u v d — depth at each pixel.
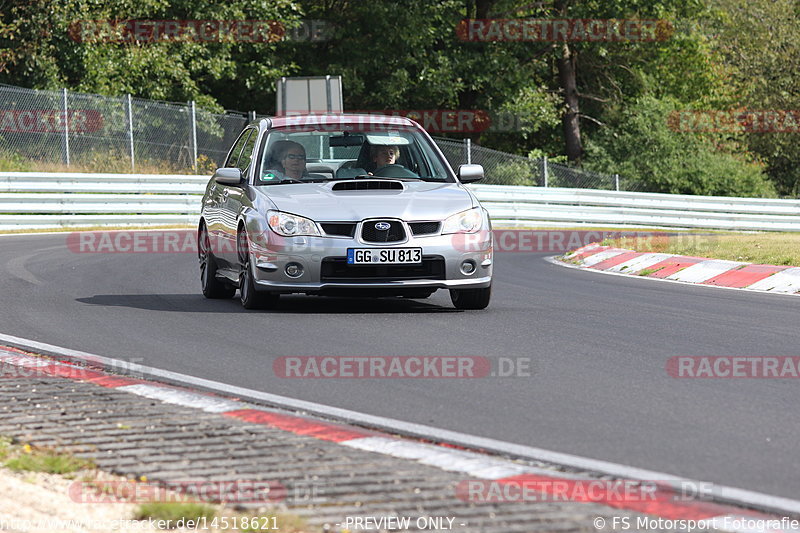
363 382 24.97
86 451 18.53
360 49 136.50
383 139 39.34
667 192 145.38
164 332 31.98
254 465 17.58
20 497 15.87
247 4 126.31
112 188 86.44
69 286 44.34
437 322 34.25
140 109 95.75
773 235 83.44
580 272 54.94
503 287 46.50
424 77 135.00
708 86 167.25
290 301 39.75
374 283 35.06
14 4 106.19
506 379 25.38
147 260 57.69
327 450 18.62
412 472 17.22
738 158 152.00
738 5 179.00
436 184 38.25
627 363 27.59
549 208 107.56
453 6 139.12
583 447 19.22
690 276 50.81
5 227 80.12
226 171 37.84
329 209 35.38
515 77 140.00
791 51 175.62
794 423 21.25
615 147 146.62
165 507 15.08
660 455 18.69
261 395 23.47
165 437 19.42
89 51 108.94
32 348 29.08
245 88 137.88
